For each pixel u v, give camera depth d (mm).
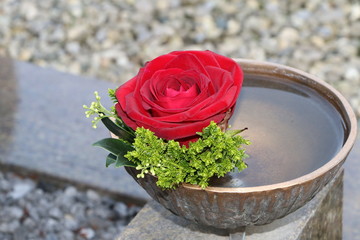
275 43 3689
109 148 1212
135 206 2586
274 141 1408
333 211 1725
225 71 1216
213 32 3832
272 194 1183
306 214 1551
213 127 1148
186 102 1178
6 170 2629
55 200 2633
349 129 1367
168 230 1560
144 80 1231
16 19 4152
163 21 3973
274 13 3973
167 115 1162
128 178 2539
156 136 1186
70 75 2996
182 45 3729
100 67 3635
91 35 3934
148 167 1203
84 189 2543
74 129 2721
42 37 3959
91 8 4180
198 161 1163
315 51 3598
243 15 3967
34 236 2518
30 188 2688
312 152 1365
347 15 3910
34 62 3736
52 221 2566
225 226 1297
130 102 1189
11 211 2617
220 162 1183
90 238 2494
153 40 3797
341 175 1699
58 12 4191
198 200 1210
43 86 2934
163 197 1275
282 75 1572
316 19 3883
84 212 2592
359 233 1924
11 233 2533
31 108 2822
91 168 2576
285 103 1520
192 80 1209
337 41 3686
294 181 1184
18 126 2748
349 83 3340
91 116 2777
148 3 4160
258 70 1590
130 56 3705
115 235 2492
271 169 1327
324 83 1500
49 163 2598
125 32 3914
